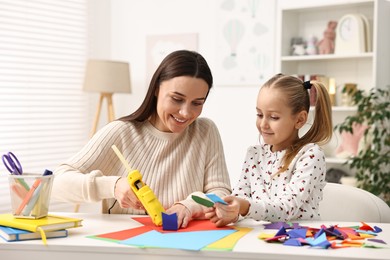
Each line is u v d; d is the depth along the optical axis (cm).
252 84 443
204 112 467
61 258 134
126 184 162
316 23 407
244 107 449
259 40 439
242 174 197
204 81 168
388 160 340
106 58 521
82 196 170
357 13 387
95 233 146
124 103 514
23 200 147
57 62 479
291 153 182
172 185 187
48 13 470
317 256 123
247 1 444
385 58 373
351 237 142
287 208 167
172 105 169
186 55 170
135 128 192
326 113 189
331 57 379
